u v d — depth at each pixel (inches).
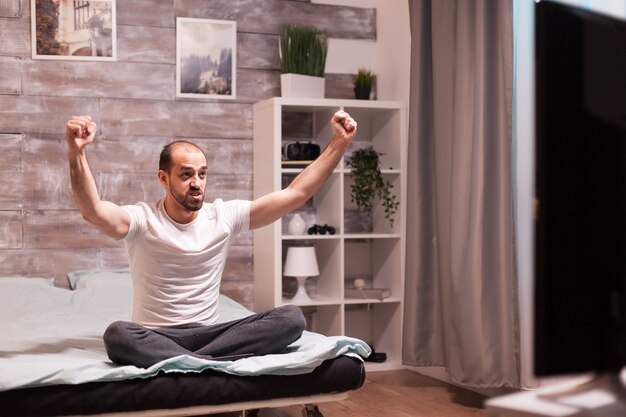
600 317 22.8
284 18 198.1
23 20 178.9
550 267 22.9
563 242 22.7
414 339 169.8
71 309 154.1
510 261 144.6
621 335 22.8
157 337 102.1
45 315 145.5
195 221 111.0
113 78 184.5
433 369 178.5
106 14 183.6
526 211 144.8
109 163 184.5
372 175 185.0
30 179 178.7
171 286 108.8
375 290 186.7
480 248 148.6
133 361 100.5
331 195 190.9
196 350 107.0
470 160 153.3
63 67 181.2
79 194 100.3
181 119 189.6
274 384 103.3
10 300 156.1
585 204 22.4
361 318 202.5
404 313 172.9
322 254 196.1
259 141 190.2
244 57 194.7
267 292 184.1
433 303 170.1
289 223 188.5
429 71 170.9
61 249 180.4
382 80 202.2
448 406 149.4
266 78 196.5
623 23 22.7
